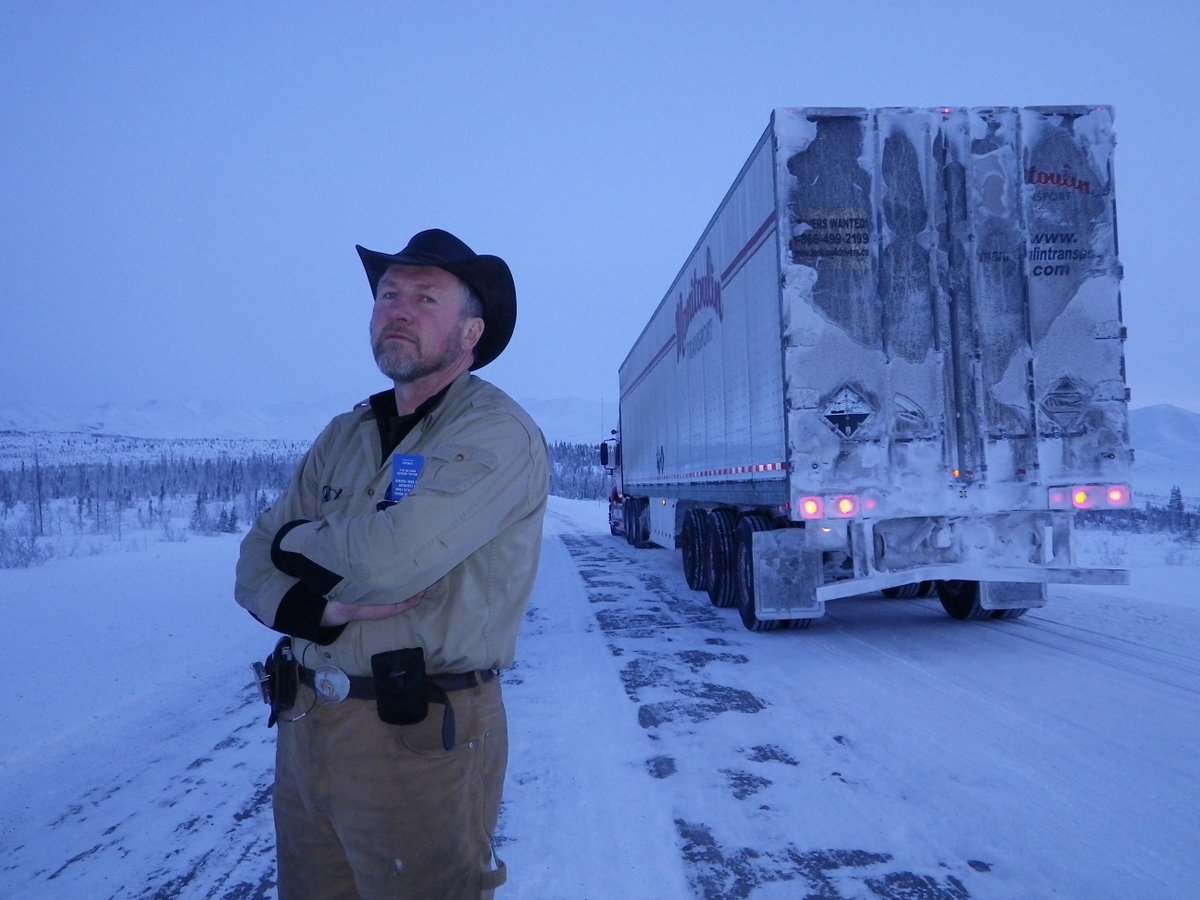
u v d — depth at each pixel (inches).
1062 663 289.7
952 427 301.9
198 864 152.2
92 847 160.6
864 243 303.7
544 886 140.3
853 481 299.4
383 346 81.7
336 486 82.9
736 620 401.7
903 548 315.3
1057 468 301.4
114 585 548.4
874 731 218.8
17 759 210.7
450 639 74.2
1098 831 155.2
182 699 271.3
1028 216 305.4
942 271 304.7
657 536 689.6
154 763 209.2
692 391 491.8
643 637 360.5
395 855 73.0
